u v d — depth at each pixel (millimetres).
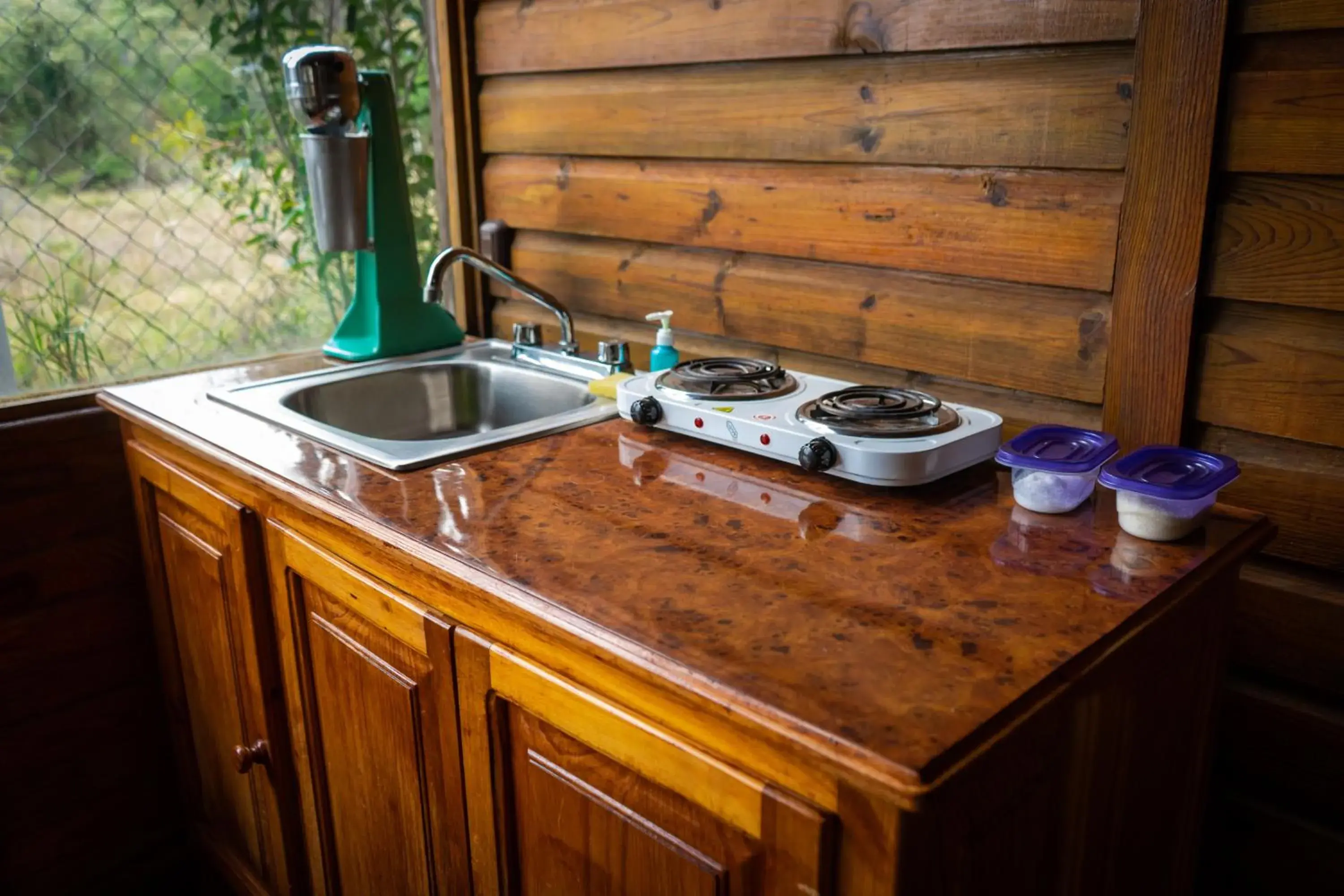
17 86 1808
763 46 1604
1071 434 1233
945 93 1423
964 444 1247
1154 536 1089
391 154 1909
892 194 1510
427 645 1164
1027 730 805
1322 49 1118
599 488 1276
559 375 1823
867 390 1400
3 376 1861
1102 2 1245
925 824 770
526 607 976
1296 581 1237
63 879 2004
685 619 931
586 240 2027
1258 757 1288
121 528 1951
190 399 1720
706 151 1739
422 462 1357
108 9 1876
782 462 1369
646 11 1758
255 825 1699
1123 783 1026
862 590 985
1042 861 938
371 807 1383
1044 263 1371
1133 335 1290
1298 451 1220
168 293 2049
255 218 2139
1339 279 1139
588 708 979
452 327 2051
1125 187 1264
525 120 2051
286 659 1488
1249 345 1215
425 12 2240
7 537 1820
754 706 799
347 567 1280
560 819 1067
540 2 1947
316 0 2117
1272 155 1153
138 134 1954
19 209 1843
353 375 1852
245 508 1476
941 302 1494
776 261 1706
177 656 1854
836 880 818
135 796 2074
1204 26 1158
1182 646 1057
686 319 1850
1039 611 939
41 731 1924
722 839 901
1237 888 1340
